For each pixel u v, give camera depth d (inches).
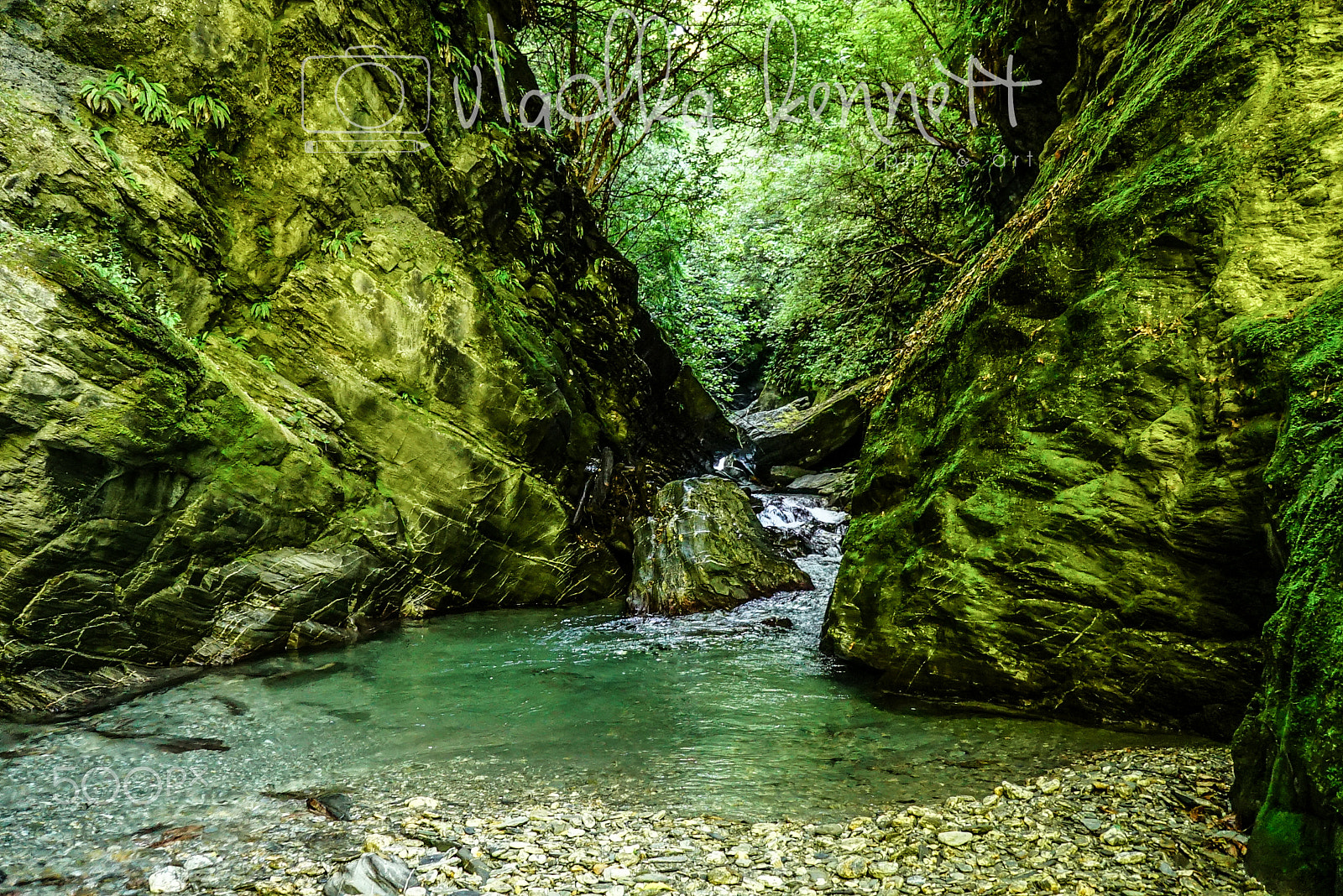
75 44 291.1
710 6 620.1
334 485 327.3
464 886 136.9
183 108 313.0
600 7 605.3
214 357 315.9
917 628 241.3
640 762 197.0
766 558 419.8
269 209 343.9
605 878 139.3
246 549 295.1
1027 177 514.9
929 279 692.1
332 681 265.9
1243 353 179.0
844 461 783.7
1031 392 228.1
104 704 238.7
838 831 154.2
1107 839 139.6
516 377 396.2
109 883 139.9
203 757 200.4
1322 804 111.8
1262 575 177.8
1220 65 202.7
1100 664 203.2
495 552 385.7
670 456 629.0
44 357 231.8
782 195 781.3
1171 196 204.7
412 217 393.7
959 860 138.3
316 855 150.1
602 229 645.3
